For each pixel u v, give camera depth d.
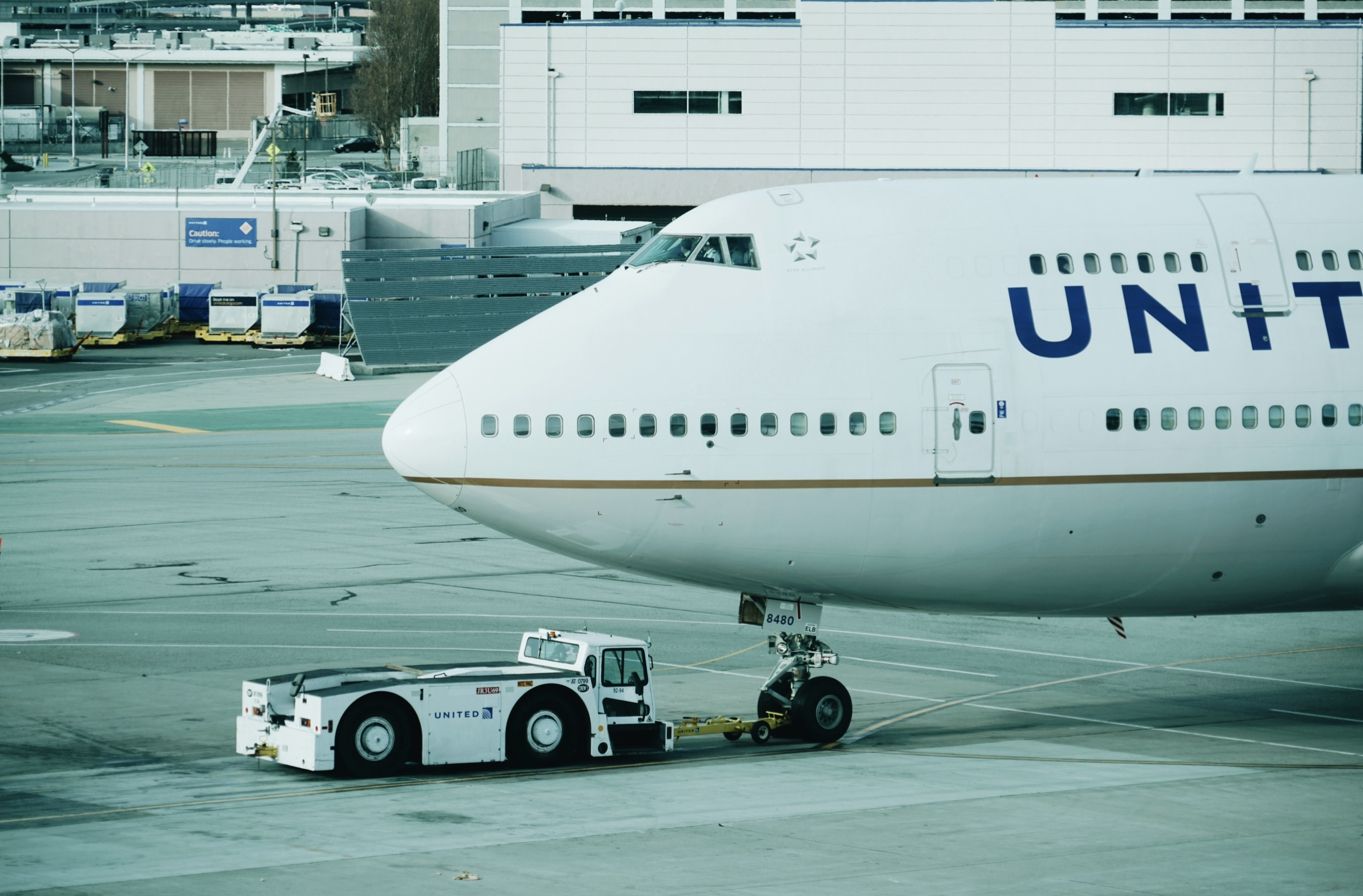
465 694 105.81
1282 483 111.44
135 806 96.25
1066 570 112.44
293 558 192.50
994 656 152.38
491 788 101.44
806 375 108.31
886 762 110.50
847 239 112.00
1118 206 115.00
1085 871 83.00
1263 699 134.50
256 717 108.00
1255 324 112.19
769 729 117.06
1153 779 105.00
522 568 190.38
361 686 105.31
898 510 108.81
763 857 85.00
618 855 85.19
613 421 107.88
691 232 113.19
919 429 108.12
